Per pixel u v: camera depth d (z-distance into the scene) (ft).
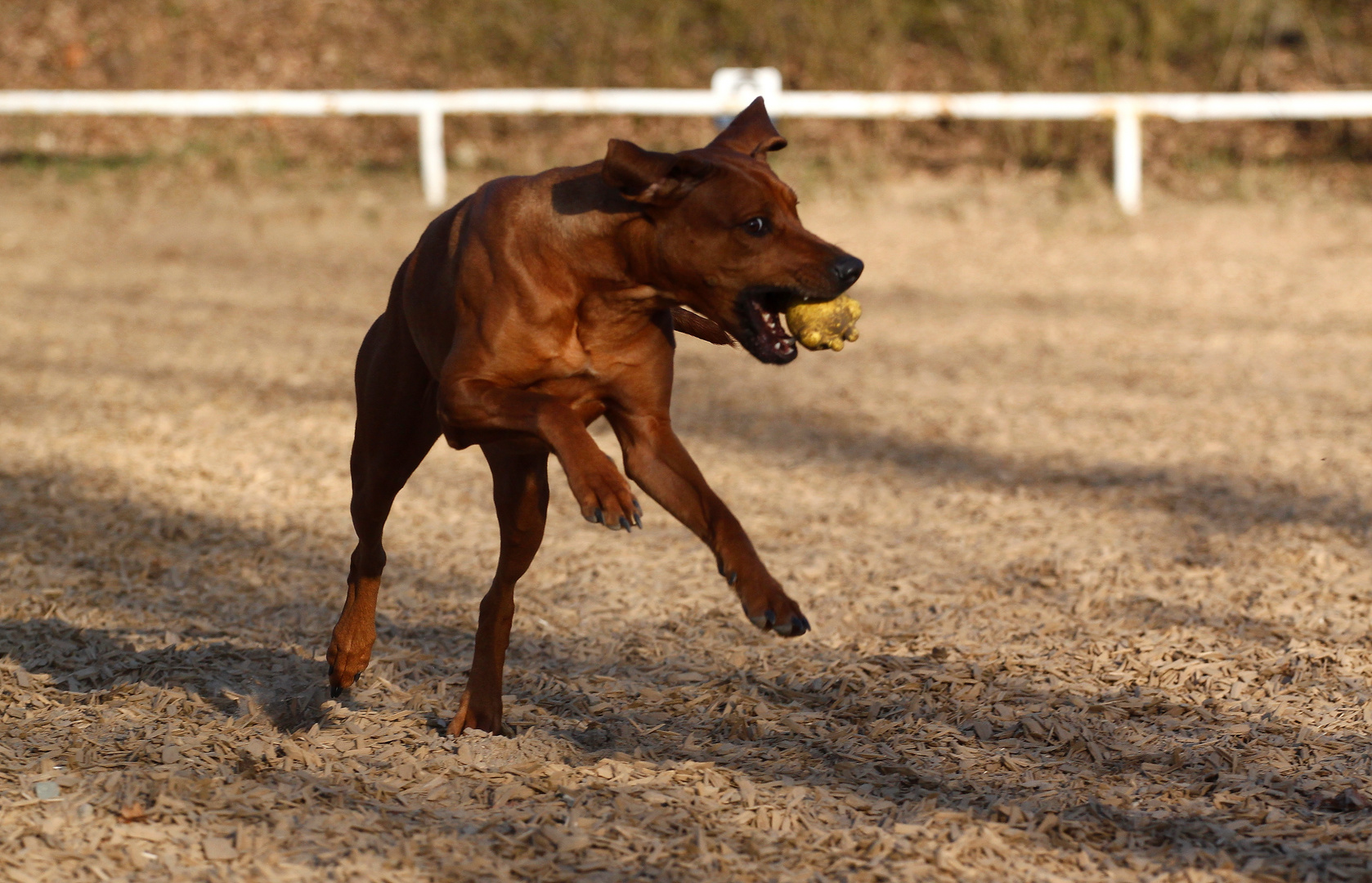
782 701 23.08
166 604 27.81
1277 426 40.27
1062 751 20.77
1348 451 37.58
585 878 16.56
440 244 19.30
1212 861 17.16
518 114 85.30
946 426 41.63
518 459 19.67
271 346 50.83
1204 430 40.24
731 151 18.06
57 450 38.40
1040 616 27.09
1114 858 17.30
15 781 18.40
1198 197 73.51
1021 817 18.22
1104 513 33.73
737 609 27.99
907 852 17.28
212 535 32.35
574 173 18.06
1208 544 31.17
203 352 49.78
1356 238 65.57
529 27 87.81
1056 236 67.97
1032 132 79.92
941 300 57.98
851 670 24.14
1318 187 73.87
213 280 61.67
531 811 18.21
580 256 17.79
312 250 67.26
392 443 21.25
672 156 17.16
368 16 92.43
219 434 40.40
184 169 80.28
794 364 49.52
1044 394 44.62
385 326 20.90
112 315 55.21
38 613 26.91
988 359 49.19
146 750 19.72
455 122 85.10
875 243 67.67
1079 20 81.66
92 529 32.24
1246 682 23.30
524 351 18.01
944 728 21.54
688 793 18.85
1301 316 53.52
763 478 37.17
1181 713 22.07
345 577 29.91
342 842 17.02
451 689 23.49
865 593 28.84
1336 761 20.13
